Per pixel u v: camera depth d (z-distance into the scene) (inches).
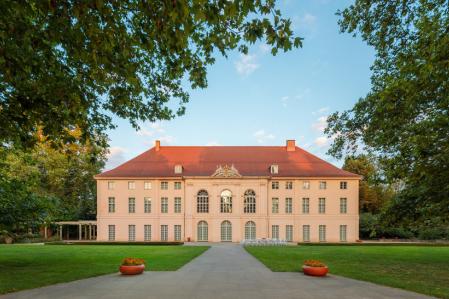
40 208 754.8
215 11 240.5
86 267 671.1
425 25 466.3
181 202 2095.2
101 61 311.3
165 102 491.8
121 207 2087.8
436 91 528.7
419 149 546.3
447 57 436.8
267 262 767.7
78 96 378.3
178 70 355.9
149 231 2079.2
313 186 2097.7
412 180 612.1
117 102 411.2
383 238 2127.2
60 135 406.0
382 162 697.0
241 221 2063.2
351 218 2065.7
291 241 2043.6
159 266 682.8
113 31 289.0
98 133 475.8
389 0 518.6
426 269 668.1
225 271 621.9
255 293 423.5
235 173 2086.6
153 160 2223.2
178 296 404.8
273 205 2103.8
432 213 687.1
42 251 1087.0
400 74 547.8
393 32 538.6
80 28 293.1
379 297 406.3
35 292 429.7
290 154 2274.9
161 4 245.8
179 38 258.8
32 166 1800.0
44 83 348.8
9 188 710.5
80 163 2146.9
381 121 640.4
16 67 320.8
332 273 600.4
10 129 400.5
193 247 1376.7
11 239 1752.0
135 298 394.6
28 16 303.1
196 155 2268.7
